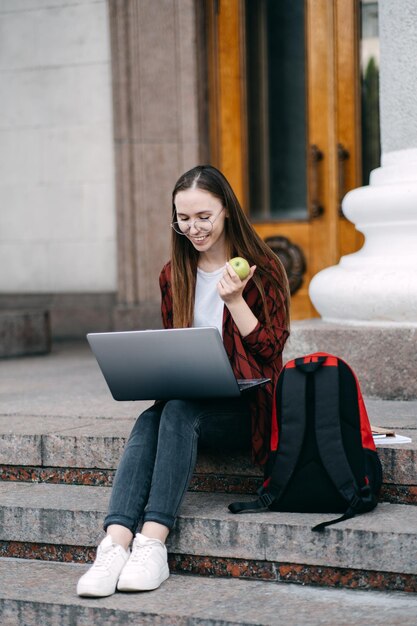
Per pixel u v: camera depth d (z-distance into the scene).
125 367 3.68
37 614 3.39
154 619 3.22
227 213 3.78
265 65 7.96
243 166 8.07
